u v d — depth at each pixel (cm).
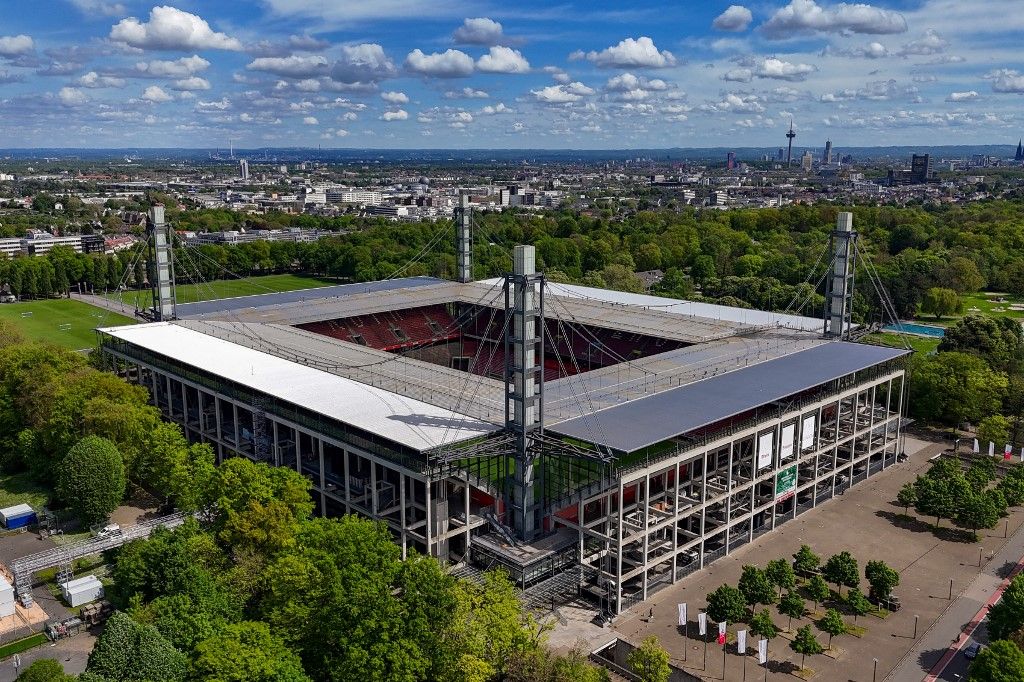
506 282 11319
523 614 9812
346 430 12638
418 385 14412
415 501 11944
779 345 16962
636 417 12200
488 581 9194
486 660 8525
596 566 11919
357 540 9169
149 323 19512
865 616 10812
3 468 15712
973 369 17675
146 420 14138
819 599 11125
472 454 11219
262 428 14225
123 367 19475
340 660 8138
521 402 11400
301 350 16850
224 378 14875
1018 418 17250
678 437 12238
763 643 9531
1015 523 13600
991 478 14388
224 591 9688
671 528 12412
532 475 11569
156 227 19312
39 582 11581
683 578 11881
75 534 12925
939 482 13400
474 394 13888
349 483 12688
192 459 12619
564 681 8244
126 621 8169
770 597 10544
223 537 10444
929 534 13225
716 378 14375
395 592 9594
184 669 8100
